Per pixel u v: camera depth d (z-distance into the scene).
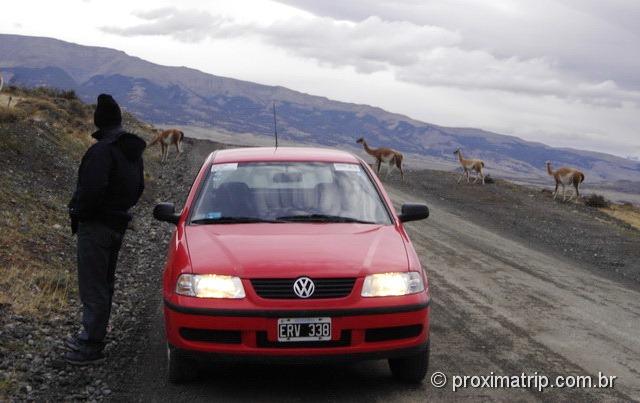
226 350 4.32
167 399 4.50
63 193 13.73
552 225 16.17
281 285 4.32
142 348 5.67
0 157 14.19
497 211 18.44
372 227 5.14
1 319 6.00
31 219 10.31
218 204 5.35
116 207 5.30
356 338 4.33
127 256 9.77
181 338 4.43
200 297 4.36
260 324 4.25
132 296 7.54
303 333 4.27
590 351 5.95
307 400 4.51
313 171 5.76
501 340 6.21
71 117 28.75
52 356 5.30
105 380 4.88
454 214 17.34
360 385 4.84
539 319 7.09
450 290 8.48
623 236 14.88
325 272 4.35
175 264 4.70
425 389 4.79
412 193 22.75
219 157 6.10
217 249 4.66
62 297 7.04
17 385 4.61
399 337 4.48
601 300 8.25
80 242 5.24
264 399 4.52
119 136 5.24
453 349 5.86
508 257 11.32
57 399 4.44
